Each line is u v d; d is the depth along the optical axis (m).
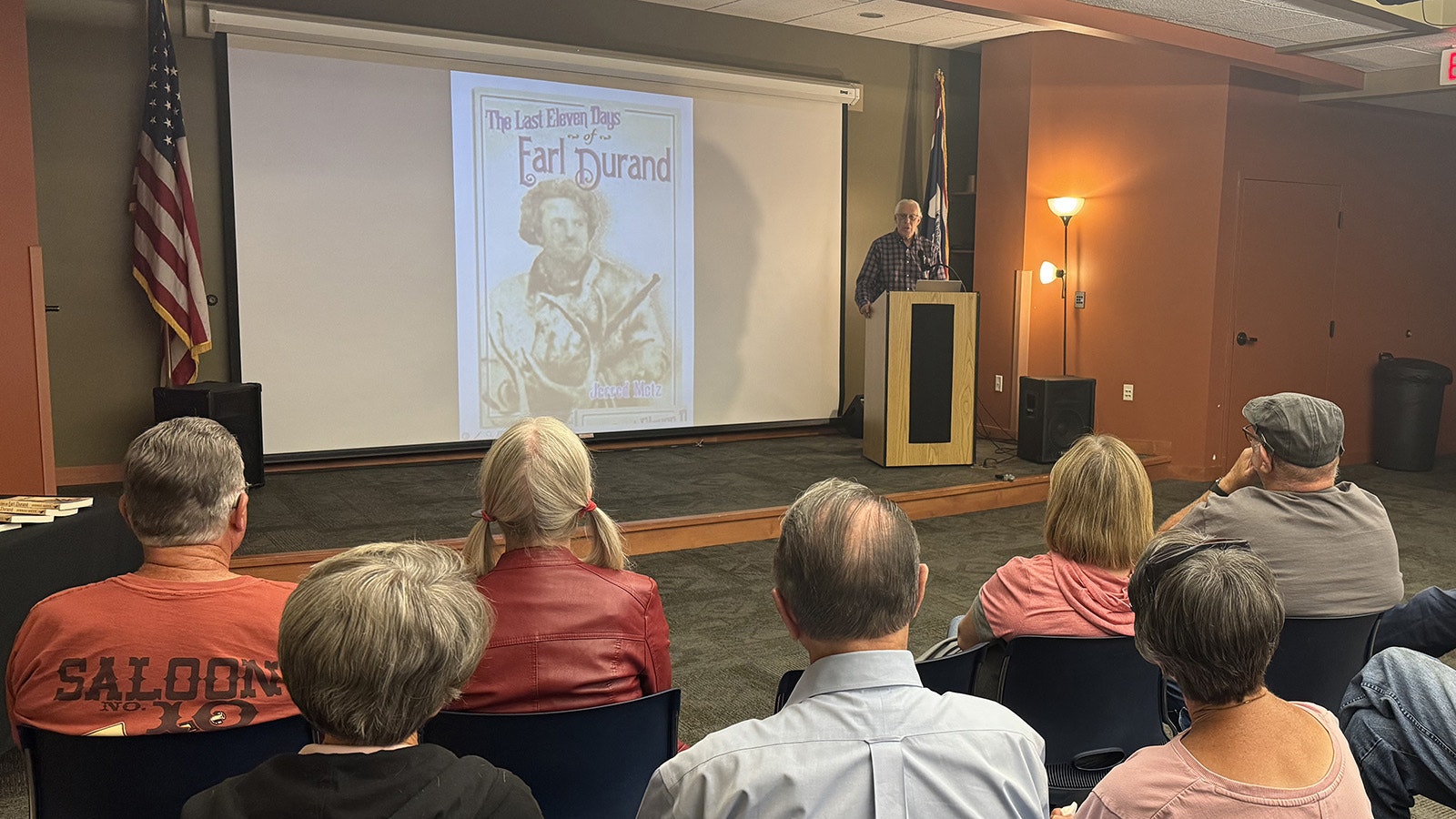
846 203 8.16
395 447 6.69
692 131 7.44
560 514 1.82
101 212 5.88
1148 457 7.38
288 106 6.21
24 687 1.61
